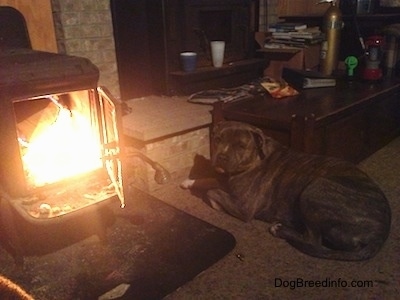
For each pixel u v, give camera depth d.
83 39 2.24
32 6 2.10
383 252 1.64
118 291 1.43
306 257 1.62
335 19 3.04
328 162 1.76
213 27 2.86
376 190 1.65
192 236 1.76
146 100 2.63
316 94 2.61
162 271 1.53
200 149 2.41
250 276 1.51
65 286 1.47
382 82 2.91
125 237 1.76
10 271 1.57
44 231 1.80
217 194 1.97
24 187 1.49
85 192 1.62
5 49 1.84
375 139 2.70
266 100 2.49
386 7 3.46
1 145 1.42
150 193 2.21
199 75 2.64
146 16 2.58
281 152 1.90
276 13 3.36
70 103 1.78
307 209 1.62
